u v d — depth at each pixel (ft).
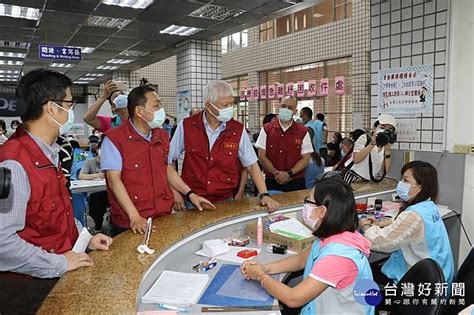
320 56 35.58
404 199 7.83
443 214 10.20
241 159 9.11
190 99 27.84
